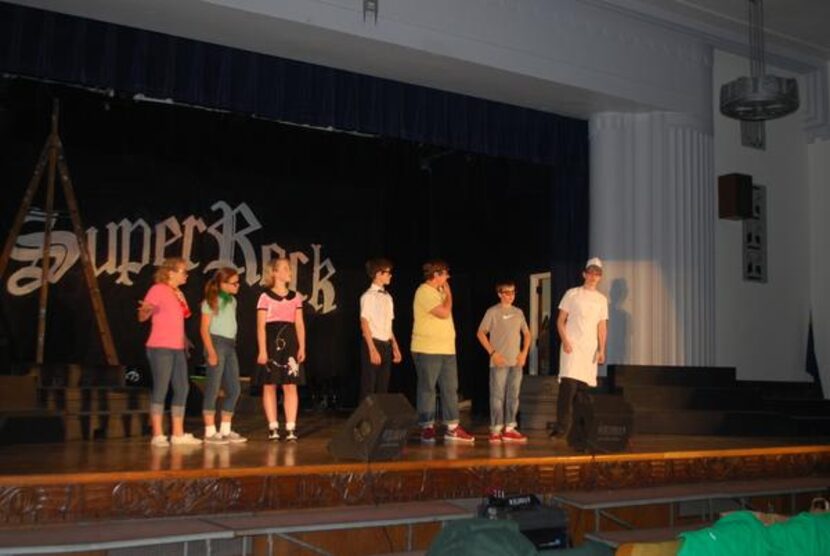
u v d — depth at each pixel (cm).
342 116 828
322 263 1040
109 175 907
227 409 623
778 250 1027
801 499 675
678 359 902
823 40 997
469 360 1135
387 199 1095
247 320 982
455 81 851
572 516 568
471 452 586
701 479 633
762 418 790
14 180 849
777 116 791
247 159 986
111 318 902
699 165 935
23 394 644
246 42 760
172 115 927
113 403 698
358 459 514
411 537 503
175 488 448
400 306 1109
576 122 964
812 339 1045
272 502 473
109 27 723
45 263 818
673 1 878
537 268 1071
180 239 944
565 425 702
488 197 1138
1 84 814
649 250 911
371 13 743
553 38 845
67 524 421
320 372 1036
